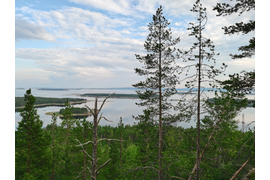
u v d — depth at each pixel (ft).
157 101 41.37
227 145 43.75
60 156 77.87
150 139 44.42
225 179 41.96
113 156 73.51
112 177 71.56
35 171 51.11
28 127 51.31
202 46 34.01
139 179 47.11
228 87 25.86
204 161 43.19
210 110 36.35
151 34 42.39
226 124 40.24
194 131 39.83
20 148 50.57
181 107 37.76
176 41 40.27
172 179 48.75
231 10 24.02
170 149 44.39
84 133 61.93
